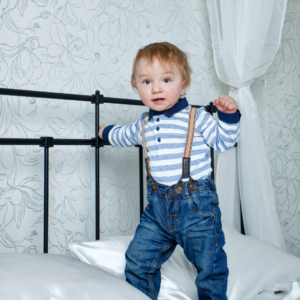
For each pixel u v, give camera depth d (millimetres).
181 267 938
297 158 1562
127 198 1336
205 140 873
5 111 1080
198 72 1537
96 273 656
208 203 836
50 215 1154
